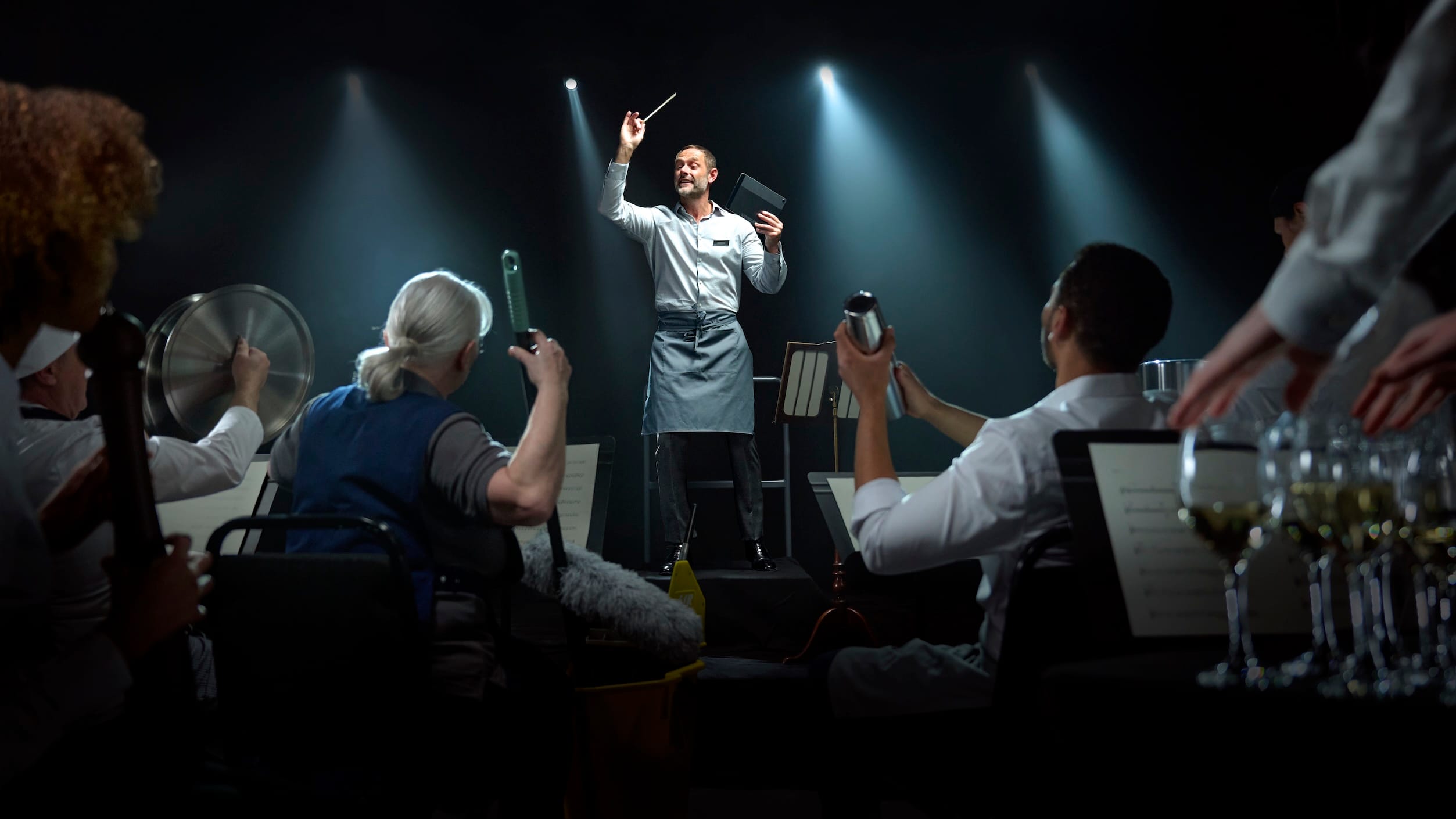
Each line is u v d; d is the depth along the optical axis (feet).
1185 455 3.08
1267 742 2.45
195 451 6.54
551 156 24.07
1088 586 3.91
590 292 24.21
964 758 4.91
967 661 5.29
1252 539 3.02
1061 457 4.09
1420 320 4.04
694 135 23.94
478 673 5.12
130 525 3.17
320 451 5.52
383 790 4.58
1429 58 2.69
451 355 5.66
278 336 7.34
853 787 5.14
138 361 3.21
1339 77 21.33
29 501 3.30
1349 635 3.68
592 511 9.05
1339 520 2.93
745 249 15.10
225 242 23.72
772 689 7.92
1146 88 23.13
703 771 7.93
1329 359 3.23
